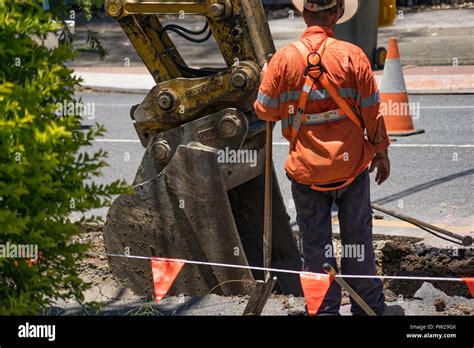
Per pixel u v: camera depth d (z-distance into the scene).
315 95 6.39
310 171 6.45
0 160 5.34
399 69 14.80
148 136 7.71
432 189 11.54
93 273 8.27
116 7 7.49
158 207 7.51
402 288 8.05
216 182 7.33
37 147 5.35
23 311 5.66
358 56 6.38
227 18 7.33
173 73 7.79
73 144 5.64
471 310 7.27
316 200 6.61
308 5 6.52
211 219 7.42
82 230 9.80
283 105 6.52
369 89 6.37
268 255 6.72
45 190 5.38
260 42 7.39
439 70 20.69
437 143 14.05
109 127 16.12
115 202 7.62
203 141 7.40
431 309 7.32
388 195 11.38
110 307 7.46
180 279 7.58
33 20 5.64
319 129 6.44
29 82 5.60
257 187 8.02
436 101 17.86
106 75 22.23
